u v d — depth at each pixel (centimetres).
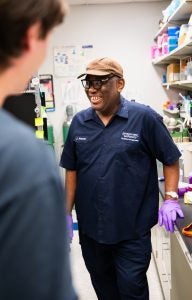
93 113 183
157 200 190
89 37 438
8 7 51
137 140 177
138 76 445
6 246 45
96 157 180
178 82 334
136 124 177
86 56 441
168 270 240
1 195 46
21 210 46
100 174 178
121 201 179
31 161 48
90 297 265
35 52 58
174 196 186
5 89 57
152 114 178
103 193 179
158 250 284
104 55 441
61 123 455
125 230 181
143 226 183
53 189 49
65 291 50
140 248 183
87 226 189
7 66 56
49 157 52
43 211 47
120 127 178
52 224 48
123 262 185
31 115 237
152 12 431
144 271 185
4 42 53
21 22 53
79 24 435
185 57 329
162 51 371
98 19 434
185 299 192
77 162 189
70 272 52
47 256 47
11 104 235
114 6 431
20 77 59
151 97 449
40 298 47
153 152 184
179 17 311
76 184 195
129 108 179
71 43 439
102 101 171
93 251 198
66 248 51
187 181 234
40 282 47
